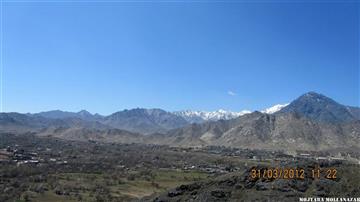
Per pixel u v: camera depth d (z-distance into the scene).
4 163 195.62
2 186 143.88
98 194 140.88
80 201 129.25
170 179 180.75
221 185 84.00
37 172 179.38
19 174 170.12
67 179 168.25
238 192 80.50
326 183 80.19
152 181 174.38
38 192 139.00
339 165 89.31
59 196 135.88
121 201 129.00
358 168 86.56
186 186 86.25
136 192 149.75
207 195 79.50
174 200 82.81
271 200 74.00
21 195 132.75
